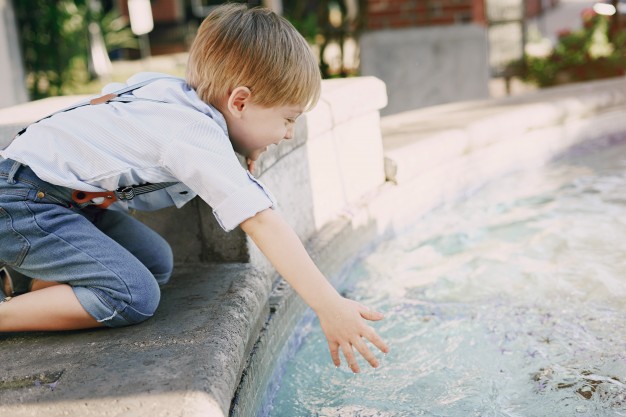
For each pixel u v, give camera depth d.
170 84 1.61
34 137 1.60
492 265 2.47
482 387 1.71
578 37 7.84
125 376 1.33
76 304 1.54
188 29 14.09
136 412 1.21
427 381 1.76
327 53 7.72
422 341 1.97
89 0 9.41
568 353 1.83
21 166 1.60
